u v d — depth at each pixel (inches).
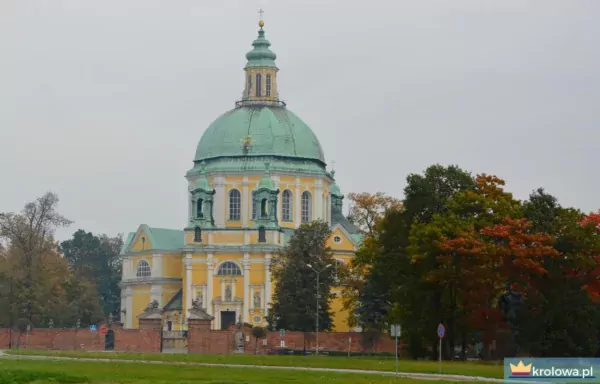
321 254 6309.1
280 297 6230.3
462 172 4616.1
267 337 5713.6
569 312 4175.7
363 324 6048.2
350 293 6220.5
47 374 2832.2
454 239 4138.8
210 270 7485.2
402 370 3403.1
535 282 4190.5
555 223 4318.4
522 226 4215.1
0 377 2721.5
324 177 7869.1
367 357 4628.4
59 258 7416.3
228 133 7800.2
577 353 4131.4
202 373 3043.8
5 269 6599.4
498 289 4254.4
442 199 4485.7
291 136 7815.0
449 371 3356.3
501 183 4584.2
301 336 5782.5
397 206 6200.8
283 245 7465.6
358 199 6382.9
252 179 7662.4
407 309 4330.7
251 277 7436.0
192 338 5442.9
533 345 4153.5
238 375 2977.4
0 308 6486.2
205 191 7588.6
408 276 4404.5
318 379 2859.3
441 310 4269.2
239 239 7504.9
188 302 7485.2
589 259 4192.9
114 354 4512.8
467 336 4517.7
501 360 4084.6
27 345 5772.6
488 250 4109.3
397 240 4478.3
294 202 7706.7
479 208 4357.8
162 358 4079.7
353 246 7623.0
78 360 3809.1
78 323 6525.6
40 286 6633.9
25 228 6702.8
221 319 7436.0
